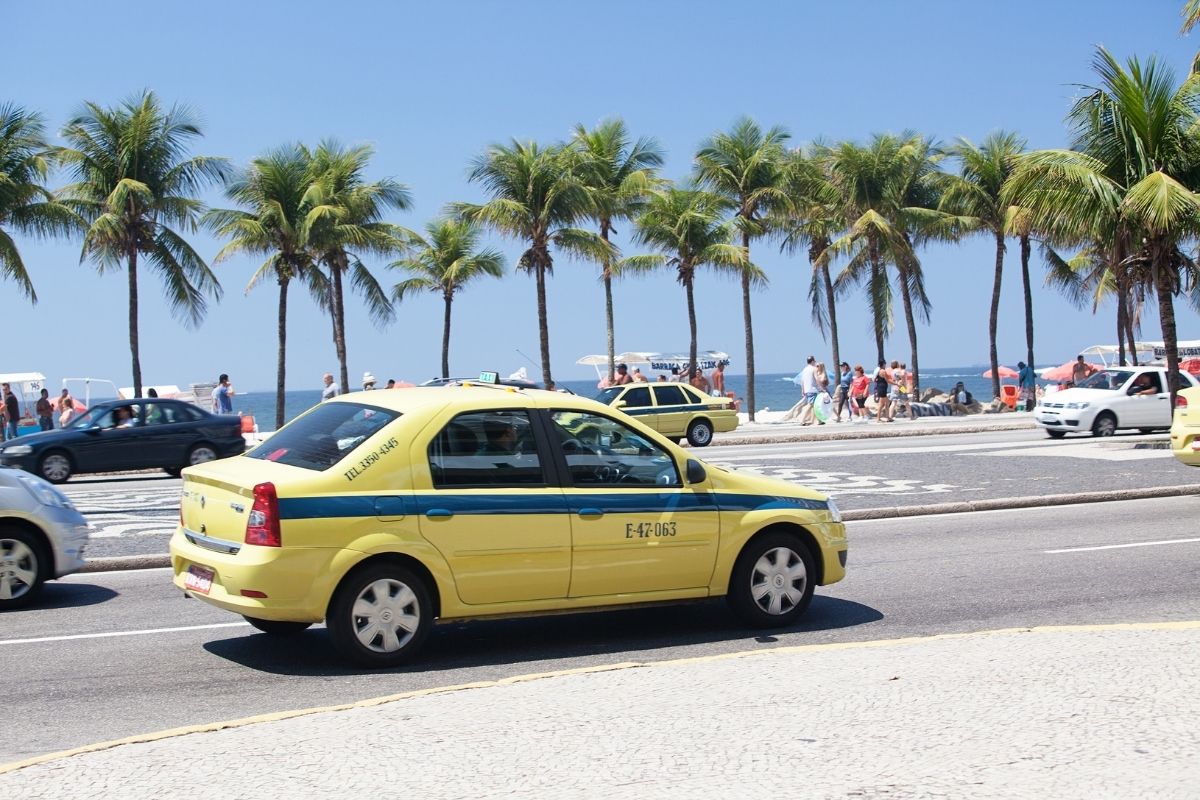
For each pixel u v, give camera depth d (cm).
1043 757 494
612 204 4494
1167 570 1058
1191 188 2138
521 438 776
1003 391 5159
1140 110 2072
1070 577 1033
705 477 824
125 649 792
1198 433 1523
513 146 4253
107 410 2223
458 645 805
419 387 831
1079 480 1741
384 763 498
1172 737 517
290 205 4303
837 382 4188
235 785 473
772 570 848
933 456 2225
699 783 469
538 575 762
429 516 732
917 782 466
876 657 683
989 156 5056
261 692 679
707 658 693
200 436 2273
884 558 1154
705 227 4631
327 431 773
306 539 704
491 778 478
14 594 935
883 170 4941
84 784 476
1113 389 2823
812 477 1869
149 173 3741
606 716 564
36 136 3247
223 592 719
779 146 4844
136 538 1286
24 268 3156
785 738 525
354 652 721
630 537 791
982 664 655
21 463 2112
